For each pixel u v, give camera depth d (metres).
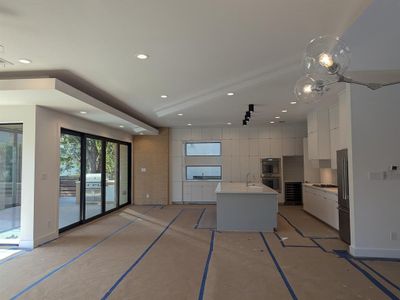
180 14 2.78
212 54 3.77
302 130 9.86
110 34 3.16
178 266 4.05
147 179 10.23
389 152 4.34
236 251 4.75
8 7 2.59
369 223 4.36
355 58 3.65
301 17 2.87
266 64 4.16
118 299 3.08
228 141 10.20
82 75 4.55
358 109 4.40
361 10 2.73
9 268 4.00
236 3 2.61
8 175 5.20
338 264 4.11
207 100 6.08
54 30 3.04
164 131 10.29
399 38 3.18
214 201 10.20
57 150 5.67
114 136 8.52
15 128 5.23
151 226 6.67
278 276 3.69
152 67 4.23
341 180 5.29
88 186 7.25
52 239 5.47
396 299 3.08
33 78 4.21
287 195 9.93
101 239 5.52
